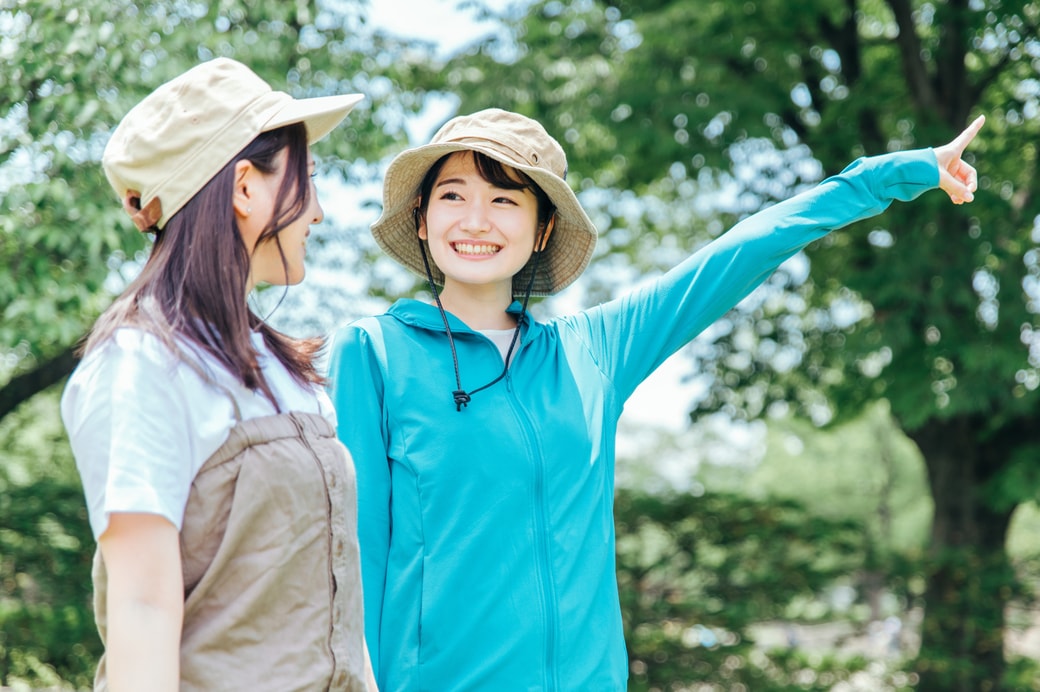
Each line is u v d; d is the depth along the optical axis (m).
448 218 2.29
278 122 1.56
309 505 1.53
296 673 1.48
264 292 7.39
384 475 2.18
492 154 2.23
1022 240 8.64
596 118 8.73
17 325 6.01
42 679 8.55
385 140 7.12
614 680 2.12
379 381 2.24
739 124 8.80
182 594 1.40
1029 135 9.04
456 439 2.15
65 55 5.92
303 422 1.60
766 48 9.46
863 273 8.55
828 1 9.39
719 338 10.16
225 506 1.48
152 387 1.41
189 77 1.56
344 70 7.07
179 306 1.48
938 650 9.70
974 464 9.98
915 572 9.84
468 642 2.06
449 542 2.11
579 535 2.15
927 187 2.49
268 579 1.48
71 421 1.42
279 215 1.57
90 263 5.93
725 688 9.95
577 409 2.25
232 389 1.51
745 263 2.38
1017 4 8.28
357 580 1.61
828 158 9.04
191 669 1.44
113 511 1.35
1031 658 10.22
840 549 10.18
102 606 1.46
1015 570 9.91
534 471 2.14
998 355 8.00
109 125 6.02
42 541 8.74
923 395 8.27
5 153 6.04
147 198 1.53
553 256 2.51
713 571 10.26
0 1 6.00
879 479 26.66
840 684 10.26
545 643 2.06
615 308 2.42
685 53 9.22
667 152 8.64
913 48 9.20
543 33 9.21
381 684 2.09
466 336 2.28
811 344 9.70
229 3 6.48
